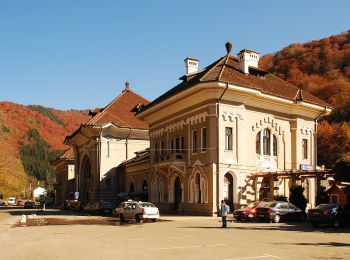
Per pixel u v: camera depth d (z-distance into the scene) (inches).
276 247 661.3
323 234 883.4
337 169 1379.2
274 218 1236.5
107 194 2413.9
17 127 7121.1
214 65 1728.6
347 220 1059.3
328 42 3673.7
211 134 1542.8
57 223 1301.7
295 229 1014.4
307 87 3250.5
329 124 3154.5
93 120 2452.0
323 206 1072.2
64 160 3378.4
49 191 5383.9
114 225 1183.6
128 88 2807.6
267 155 1689.2
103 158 2428.6
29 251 639.1
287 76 3442.4
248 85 1573.6
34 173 6796.3
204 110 1581.0
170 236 848.3
